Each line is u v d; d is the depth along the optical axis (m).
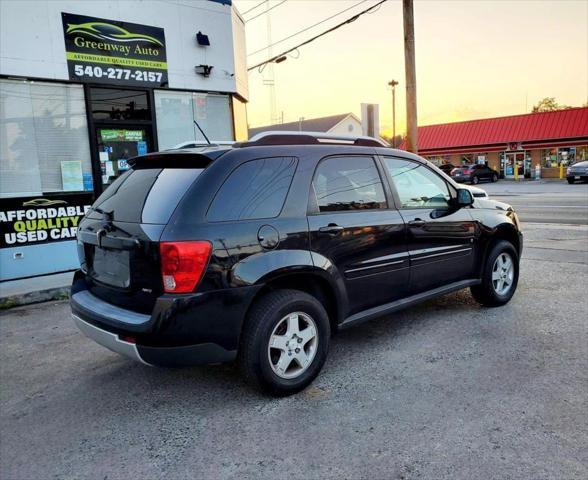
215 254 3.06
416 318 5.04
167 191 3.25
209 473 2.66
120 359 4.35
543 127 37.50
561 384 3.49
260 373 3.30
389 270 4.11
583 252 8.18
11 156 7.18
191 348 3.05
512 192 24.64
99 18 7.77
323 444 2.88
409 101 12.53
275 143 3.72
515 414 3.11
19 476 2.70
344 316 3.82
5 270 7.14
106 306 3.41
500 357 3.99
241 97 10.37
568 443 2.78
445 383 3.57
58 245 7.59
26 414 3.40
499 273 5.25
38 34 7.20
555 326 4.65
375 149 4.27
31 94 7.30
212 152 3.36
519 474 2.53
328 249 3.63
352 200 3.92
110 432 3.13
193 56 9.00
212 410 3.34
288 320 3.42
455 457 2.70
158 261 2.99
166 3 8.55
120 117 8.23
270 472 2.64
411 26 12.29
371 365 3.94
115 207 3.53
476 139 40.69
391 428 3.01
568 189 25.38
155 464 2.76
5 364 4.31
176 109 8.98
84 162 7.84
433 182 4.73
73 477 2.68
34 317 5.69
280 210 3.44
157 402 3.50
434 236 4.48
